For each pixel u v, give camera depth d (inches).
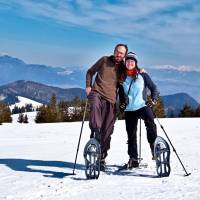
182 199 177.6
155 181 225.5
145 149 425.7
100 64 260.2
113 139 609.0
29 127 965.2
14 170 274.8
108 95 257.6
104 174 251.0
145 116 258.4
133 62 256.1
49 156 365.7
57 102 2878.9
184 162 305.7
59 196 189.9
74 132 794.2
